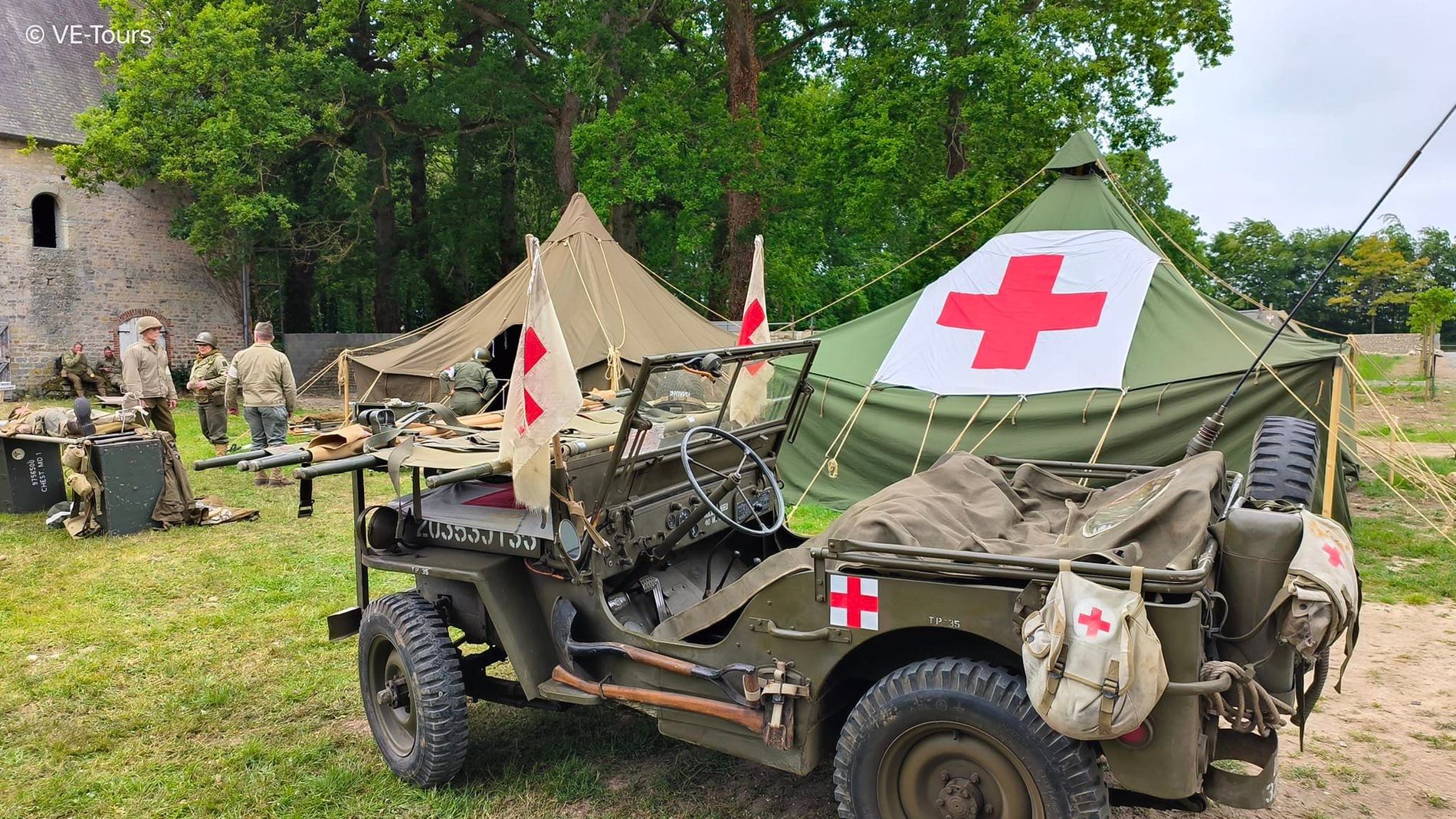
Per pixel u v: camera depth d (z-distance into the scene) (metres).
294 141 23.17
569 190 25.45
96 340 26.28
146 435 8.60
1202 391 7.70
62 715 4.66
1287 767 3.92
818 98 30.12
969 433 8.45
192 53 22.08
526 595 3.68
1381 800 3.64
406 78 24.17
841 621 2.93
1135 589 2.47
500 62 24.34
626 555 3.66
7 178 24.69
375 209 29.03
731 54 20.98
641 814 3.59
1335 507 7.91
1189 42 20.30
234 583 6.82
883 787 2.86
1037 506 3.73
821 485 9.30
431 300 34.84
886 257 34.88
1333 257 3.28
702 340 13.73
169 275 27.56
